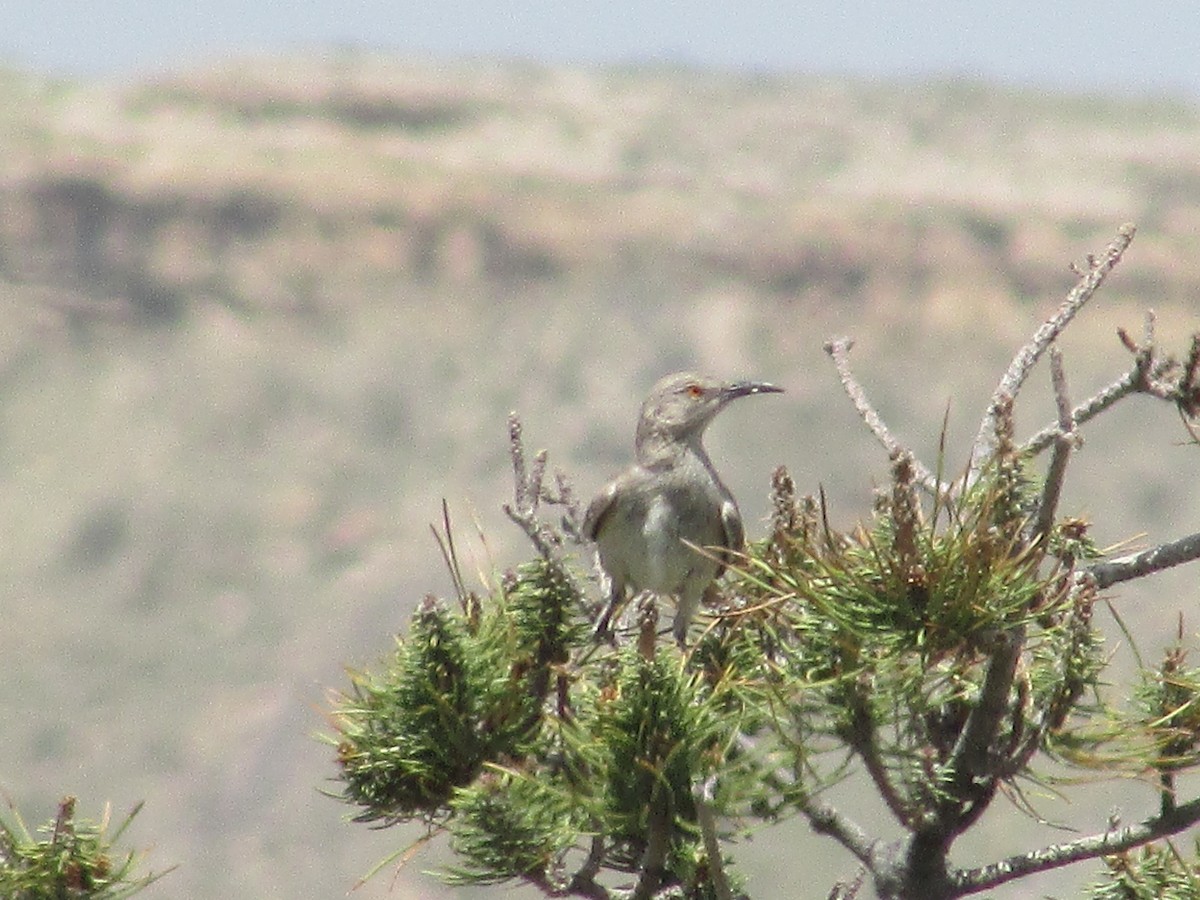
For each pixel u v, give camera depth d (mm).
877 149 139000
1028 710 7809
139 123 129750
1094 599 7590
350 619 82875
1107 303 112312
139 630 81562
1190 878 8266
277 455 97625
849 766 8109
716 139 139750
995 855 26531
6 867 7477
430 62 146500
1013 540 7500
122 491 92938
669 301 112125
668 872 8297
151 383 106125
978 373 105875
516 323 109250
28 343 109438
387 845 57969
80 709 76188
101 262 116062
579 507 9547
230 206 118000
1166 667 7773
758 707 7520
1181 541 7961
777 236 114250
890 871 8086
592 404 102875
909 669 7547
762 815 7477
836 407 86438
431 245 118375
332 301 115125
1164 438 75500
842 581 7559
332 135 133000
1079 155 137375
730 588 8812
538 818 7789
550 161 131875
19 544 90000
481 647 8281
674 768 7500
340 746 8234
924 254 113312
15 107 130250
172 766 70625
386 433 99562
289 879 60688
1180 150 135500
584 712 7965
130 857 7559
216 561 89062
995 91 151375
